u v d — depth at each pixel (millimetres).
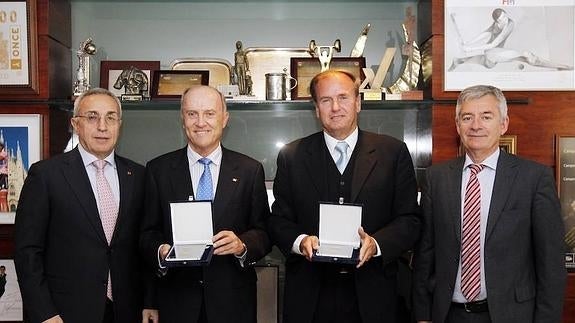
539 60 2555
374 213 2078
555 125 2572
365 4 2934
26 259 1973
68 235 2027
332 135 2154
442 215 1986
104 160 2162
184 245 1996
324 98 2090
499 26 2551
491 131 1921
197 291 2051
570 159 2559
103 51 2932
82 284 2002
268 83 2650
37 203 2025
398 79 2781
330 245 1977
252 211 2188
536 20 2547
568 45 2551
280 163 2236
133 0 2932
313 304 2059
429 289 2041
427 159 2682
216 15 2945
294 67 2709
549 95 2566
